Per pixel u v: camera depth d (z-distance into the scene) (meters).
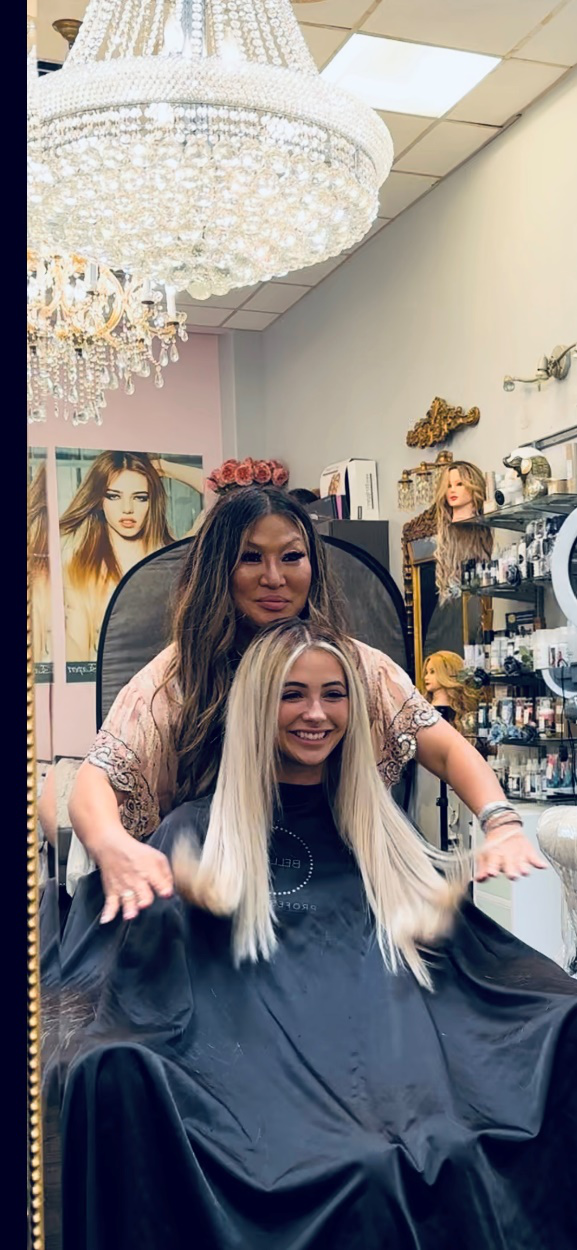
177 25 1.54
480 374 3.08
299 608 1.48
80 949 1.23
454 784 1.58
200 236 1.58
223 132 1.37
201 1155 1.09
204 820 1.34
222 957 1.25
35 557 0.89
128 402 2.61
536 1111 1.18
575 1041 1.23
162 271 1.69
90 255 1.66
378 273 3.34
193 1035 1.18
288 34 1.62
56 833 0.97
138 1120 1.09
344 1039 1.22
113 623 1.61
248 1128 1.12
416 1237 1.11
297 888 1.32
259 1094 1.15
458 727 3.06
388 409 3.33
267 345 3.13
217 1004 1.21
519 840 1.50
